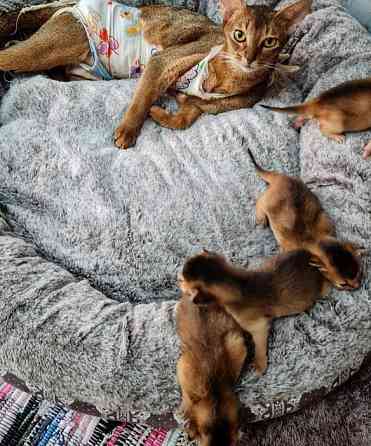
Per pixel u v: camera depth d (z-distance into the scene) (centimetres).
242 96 55
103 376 39
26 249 46
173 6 60
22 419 44
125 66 59
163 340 40
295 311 40
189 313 39
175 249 47
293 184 44
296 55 58
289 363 40
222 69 53
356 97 46
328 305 41
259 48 51
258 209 47
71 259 48
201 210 48
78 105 54
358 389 45
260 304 38
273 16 50
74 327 40
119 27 57
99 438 43
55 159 50
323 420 43
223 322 38
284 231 44
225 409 35
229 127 52
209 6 64
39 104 54
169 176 50
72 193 49
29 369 40
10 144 51
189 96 55
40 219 49
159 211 48
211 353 37
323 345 40
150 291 47
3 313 40
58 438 43
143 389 39
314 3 60
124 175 50
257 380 39
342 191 47
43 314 41
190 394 36
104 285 47
